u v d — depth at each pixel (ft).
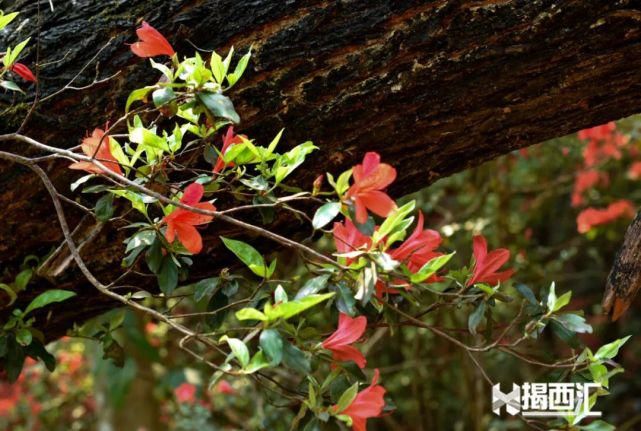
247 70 5.10
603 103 5.09
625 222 10.24
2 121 5.21
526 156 10.11
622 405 15.76
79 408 13.42
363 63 5.04
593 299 16.02
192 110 4.75
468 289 5.08
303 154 4.83
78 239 5.32
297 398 4.84
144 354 10.23
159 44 4.73
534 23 4.92
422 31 4.99
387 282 4.74
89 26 5.21
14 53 4.99
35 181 5.24
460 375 12.50
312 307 4.84
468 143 5.18
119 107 5.19
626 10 4.86
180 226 4.73
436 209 10.64
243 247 4.78
